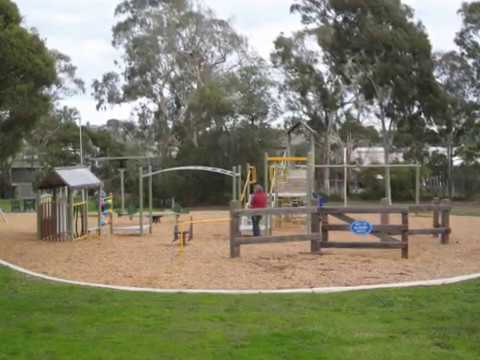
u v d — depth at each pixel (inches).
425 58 1806.1
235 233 538.3
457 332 277.6
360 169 2132.1
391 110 1893.5
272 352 250.4
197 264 506.3
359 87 2042.3
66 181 743.7
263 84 2000.5
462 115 2066.9
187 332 281.1
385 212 543.2
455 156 2113.7
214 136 1929.1
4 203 1988.2
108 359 242.8
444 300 344.5
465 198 2011.6
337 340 266.7
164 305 337.7
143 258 555.5
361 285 405.7
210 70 2084.2
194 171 1930.4
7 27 802.8
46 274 474.3
